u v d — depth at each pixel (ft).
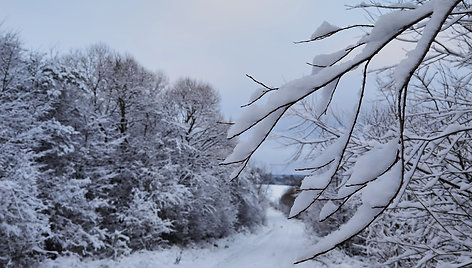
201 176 48.32
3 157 21.47
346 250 31.68
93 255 28.81
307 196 2.71
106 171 33.94
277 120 2.14
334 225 33.22
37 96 28.17
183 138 49.16
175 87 57.62
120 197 38.52
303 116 8.25
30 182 21.44
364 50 1.89
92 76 42.16
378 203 1.91
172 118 48.26
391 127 7.78
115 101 42.50
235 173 2.43
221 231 58.54
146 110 44.06
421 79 7.58
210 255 40.47
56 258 25.08
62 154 27.68
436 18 1.73
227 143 51.90
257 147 2.18
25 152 22.89
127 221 32.73
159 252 33.99
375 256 11.94
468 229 7.52
